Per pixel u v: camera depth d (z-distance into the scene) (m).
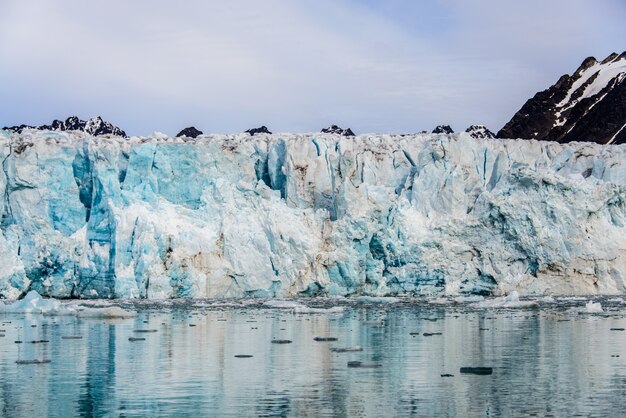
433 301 97.56
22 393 35.03
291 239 105.12
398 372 39.84
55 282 100.50
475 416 30.47
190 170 106.81
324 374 39.38
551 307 86.75
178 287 99.62
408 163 118.12
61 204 103.62
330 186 112.56
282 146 114.56
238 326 64.69
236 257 102.38
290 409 31.70
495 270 107.44
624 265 109.19
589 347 49.56
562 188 108.44
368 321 68.25
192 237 100.88
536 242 107.06
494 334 57.41
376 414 30.78
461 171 112.38
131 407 32.22
